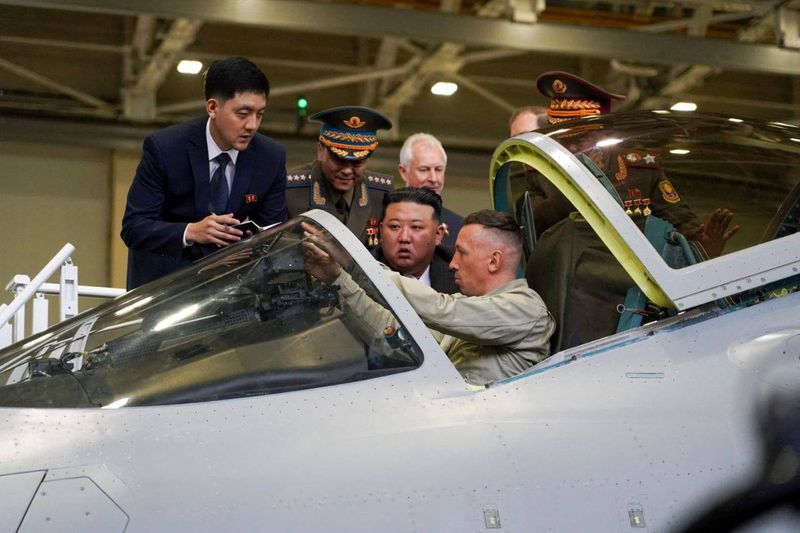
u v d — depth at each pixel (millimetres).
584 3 13055
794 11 12492
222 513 2947
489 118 15023
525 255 4402
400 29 11461
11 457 2986
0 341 6156
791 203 3922
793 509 3270
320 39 13961
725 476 3250
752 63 12469
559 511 3119
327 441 3113
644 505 3176
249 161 4727
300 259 3568
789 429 3357
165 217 4750
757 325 3586
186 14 10922
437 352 3357
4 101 13367
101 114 13617
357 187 5594
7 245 13461
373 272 3494
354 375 3287
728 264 3627
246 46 13680
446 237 5938
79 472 2967
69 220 13711
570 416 3285
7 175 13539
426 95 14797
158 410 3154
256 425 3129
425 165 6145
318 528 2979
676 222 3791
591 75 14656
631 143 3992
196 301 3533
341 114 5422
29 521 2867
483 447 3172
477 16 11719
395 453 3119
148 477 2979
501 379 3619
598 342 3553
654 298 3615
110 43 13422
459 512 3064
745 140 4145
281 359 3309
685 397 3373
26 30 13117
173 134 4684
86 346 3438
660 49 12227
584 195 3787
